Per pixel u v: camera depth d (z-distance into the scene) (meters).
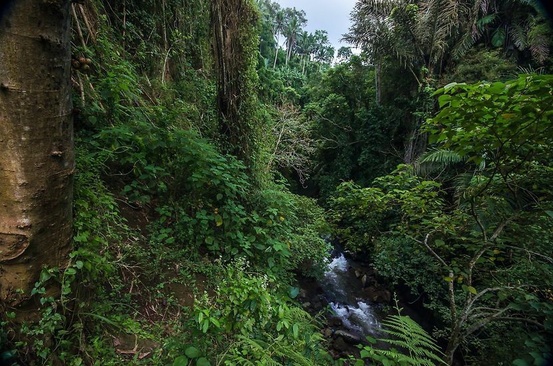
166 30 5.16
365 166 11.35
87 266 1.43
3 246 1.15
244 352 1.42
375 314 5.40
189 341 1.57
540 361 1.49
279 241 3.56
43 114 1.12
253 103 4.58
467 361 3.01
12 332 1.21
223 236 3.04
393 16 8.96
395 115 10.20
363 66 12.48
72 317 1.41
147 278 2.23
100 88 2.78
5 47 0.99
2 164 1.09
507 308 1.76
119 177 2.79
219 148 4.08
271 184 5.49
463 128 1.61
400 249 5.32
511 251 2.40
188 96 5.12
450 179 6.01
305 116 13.52
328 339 4.11
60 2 1.05
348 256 7.71
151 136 2.83
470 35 7.64
